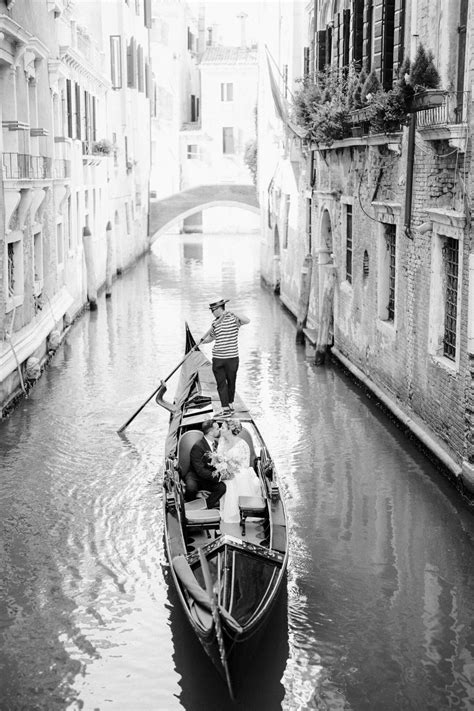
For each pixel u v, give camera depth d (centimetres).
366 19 1341
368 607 765
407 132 1162
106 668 681
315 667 678
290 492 1026
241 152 4788
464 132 920
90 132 2527
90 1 2930
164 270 3309
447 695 643
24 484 1060
